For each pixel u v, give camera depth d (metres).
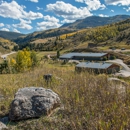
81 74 9.99
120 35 163.62
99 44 157.38
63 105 7.12
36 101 6.64
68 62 83.50
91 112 6.04
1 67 41.00
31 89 7.36
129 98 6.40
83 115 5.90
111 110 5.71
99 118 5.39
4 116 6.93
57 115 6.36
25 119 6.31
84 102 6.64
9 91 9.97
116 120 5.17
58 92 8.30
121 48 123.31
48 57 114.25
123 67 67.50
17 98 6.65
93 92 7.32
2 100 8.33
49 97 6.83
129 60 78.00
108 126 4.92
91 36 192.75
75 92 7.63
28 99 6.69
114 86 8.23
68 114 6.26
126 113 5.35
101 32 189.00
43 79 11.70
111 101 6.28
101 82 8.27
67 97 7.39
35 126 5.85
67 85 9.06
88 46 156.75
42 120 6.09
